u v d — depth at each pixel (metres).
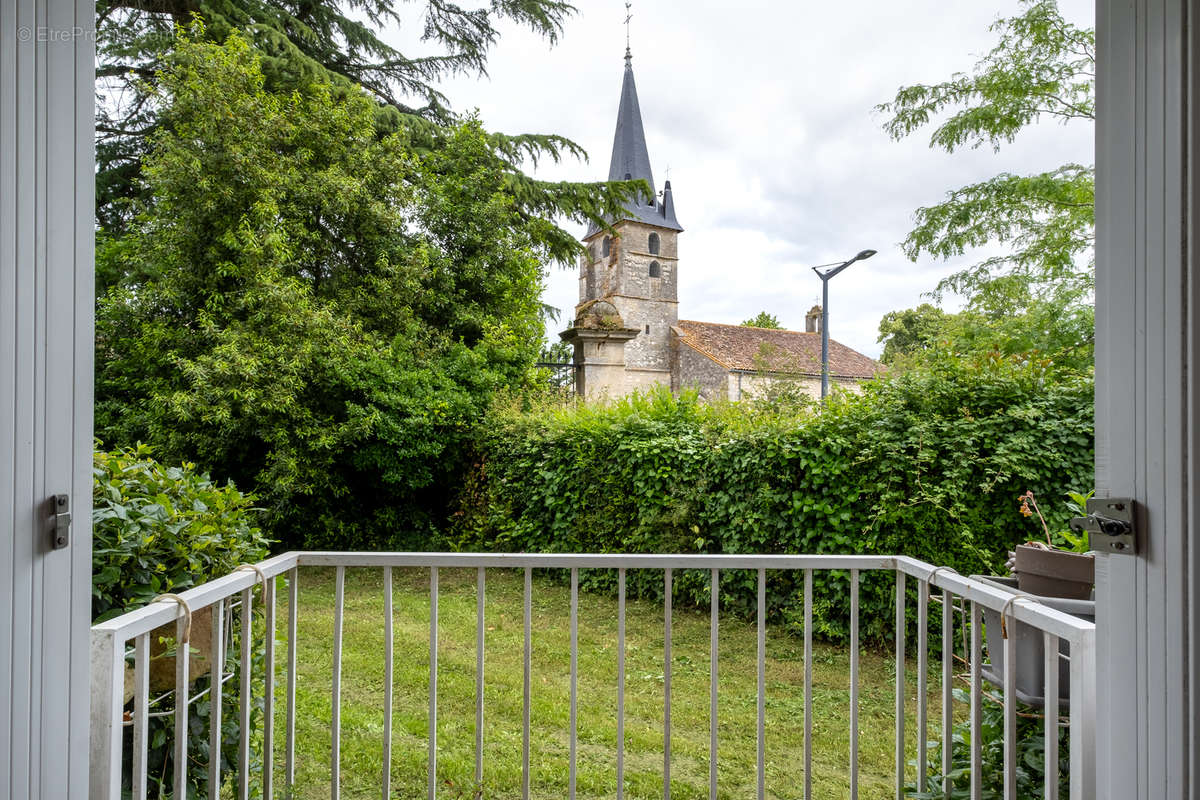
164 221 7.42
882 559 1.96
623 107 32.69
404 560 1.93
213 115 7.11
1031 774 1.68
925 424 4.14
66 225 0.91
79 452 0.93
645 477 5.57
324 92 8.24
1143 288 0.86
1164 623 0.82
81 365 0.94
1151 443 0.84
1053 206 6.97
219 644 1.59
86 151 0.95
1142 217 0.86
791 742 3.07
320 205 7.86
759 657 1.94
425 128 10.28
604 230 12.37
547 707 3.41
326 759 2.79
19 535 0.82
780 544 4.76
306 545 7.51
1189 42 0.79
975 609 1.63
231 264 6.98
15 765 0.81
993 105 6.70
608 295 31.66
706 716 3.35
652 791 2.56
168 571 1.68
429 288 8.62
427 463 7.42
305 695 3.54
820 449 4.48
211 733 1.58
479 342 8.22
